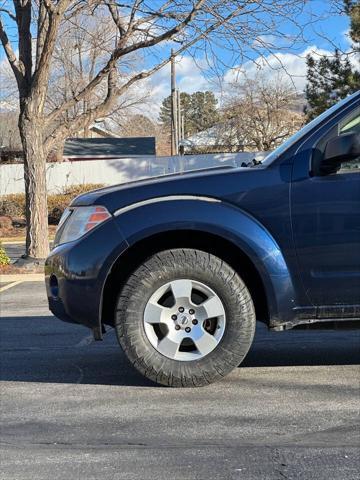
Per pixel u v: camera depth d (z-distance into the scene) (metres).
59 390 4.75
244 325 4.44
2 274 12.30
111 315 4.79
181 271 4.40
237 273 4.48
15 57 13.05
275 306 4.38
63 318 4.70
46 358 5.73
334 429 3.82
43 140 13.44
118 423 4.02
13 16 13.30
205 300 4.46
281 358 5.46
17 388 4.83
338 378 4.84
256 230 4.36
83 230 4.55
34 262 12.80
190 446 3.62
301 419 4.00
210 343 4.46
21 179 28.94
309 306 4.43
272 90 40.22
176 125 37.22
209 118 51.44
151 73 14.25
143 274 4.42
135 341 4.44
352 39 20.02
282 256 4.37
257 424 3.93
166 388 4.65
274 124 38.22
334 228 4.37
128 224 4.40
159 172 28.20
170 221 4.35
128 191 4.54
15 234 22.12
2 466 3.42
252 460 3.41
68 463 3.44
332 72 21.67
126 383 4.86
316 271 4.39
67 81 28.88
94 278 4.43
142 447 3.63
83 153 38.34
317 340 6.12
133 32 13.43
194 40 12.70
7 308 8.68
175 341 4.46
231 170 4.61
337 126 4.50
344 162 4.36
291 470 3.27
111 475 3.28
